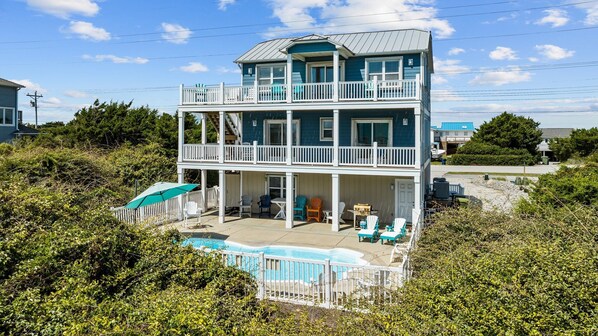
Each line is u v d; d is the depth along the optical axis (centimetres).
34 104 5566
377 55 1892
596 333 417
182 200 1941
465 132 8981
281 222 1880
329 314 705
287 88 1781
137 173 2228
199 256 798
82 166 1752
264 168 1803
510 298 486
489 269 585
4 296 524
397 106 1628
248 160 1850
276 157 1814
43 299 546
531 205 1164
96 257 696
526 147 5662
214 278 746
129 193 1902
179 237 877
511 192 2041
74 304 520
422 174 1742
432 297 550
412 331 483
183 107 1919
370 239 1541
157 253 765
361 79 1934
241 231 1686
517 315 445
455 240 934
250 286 790
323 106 1723
